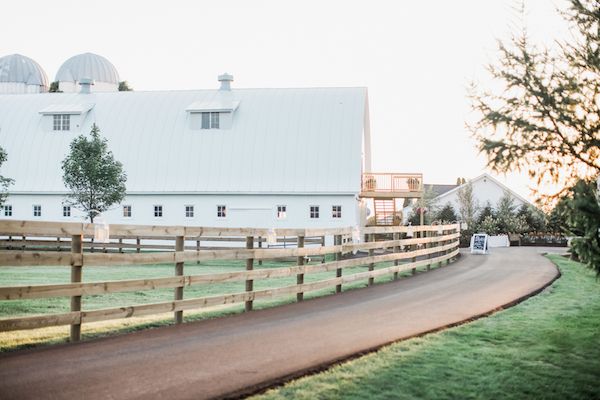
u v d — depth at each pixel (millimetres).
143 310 10359
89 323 11133
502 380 7715
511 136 7938
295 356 8539
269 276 13484
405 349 9109
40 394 6605
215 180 42812
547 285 18078
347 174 41406
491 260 28469
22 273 21469
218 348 8984
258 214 41875
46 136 47406
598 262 7199
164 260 10922
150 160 44531
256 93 47312
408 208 74750
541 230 51438
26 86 84125
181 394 6703
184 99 47719
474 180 66062
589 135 7730
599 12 7715
